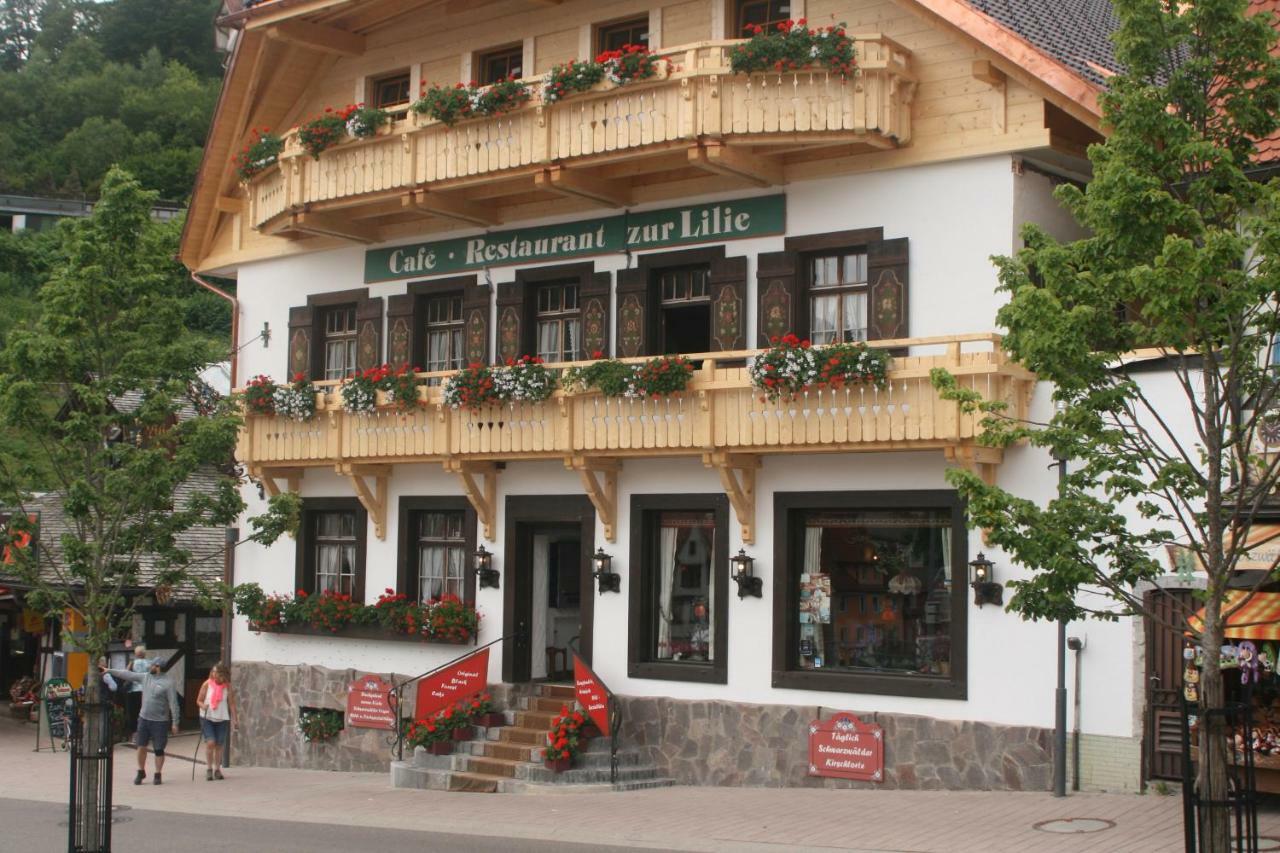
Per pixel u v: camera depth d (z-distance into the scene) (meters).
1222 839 9.74
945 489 17.59
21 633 34.69
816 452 18.16
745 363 19.31
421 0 22.94
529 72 21.92
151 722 21.61
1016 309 11.05
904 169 18.34
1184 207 10.66
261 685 24.50
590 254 21.08
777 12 19.70
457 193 21.48
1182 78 11.21
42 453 16.06
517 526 21.77
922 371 16.92
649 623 20.28
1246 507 11.11
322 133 21.77
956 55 17.98
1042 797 16.19
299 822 17.55
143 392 16.31
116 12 86.38
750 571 18.97
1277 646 15.20
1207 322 10.35
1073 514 10.95
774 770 18.64
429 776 20.00
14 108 77.81
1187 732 9.83
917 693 17.61
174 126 75.62
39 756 26.31
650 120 18.66
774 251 19.34
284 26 23.22
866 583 18.44
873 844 14.27
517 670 21.64
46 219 68.62
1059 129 17.39
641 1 20.81
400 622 22.34
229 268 26.58
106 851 13.75
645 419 19.16
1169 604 15.59
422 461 21.94
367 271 23.89
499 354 22.06
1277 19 15.73
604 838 15.42
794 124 17.95
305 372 24.67
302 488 24.42
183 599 28.72
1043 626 16.72
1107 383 11.20
